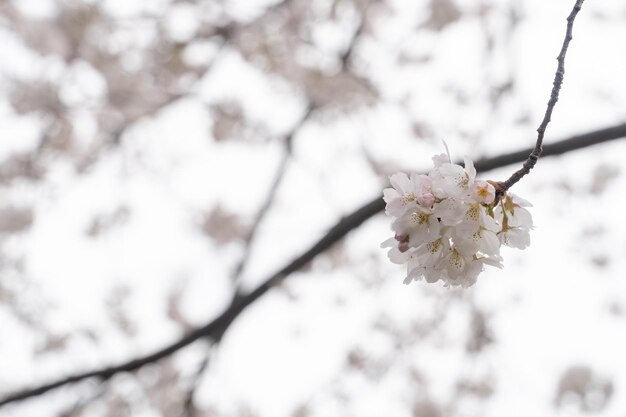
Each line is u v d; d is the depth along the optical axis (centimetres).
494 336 678
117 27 586
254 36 623
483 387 696
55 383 463
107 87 592
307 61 635
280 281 462
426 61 705
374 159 704
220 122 647
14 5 572
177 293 670
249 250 578
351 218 435
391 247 188
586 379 687
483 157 396
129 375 579
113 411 591
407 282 184
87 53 582
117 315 672
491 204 178
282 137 654
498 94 657
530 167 184
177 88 616
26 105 588
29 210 649
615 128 368
